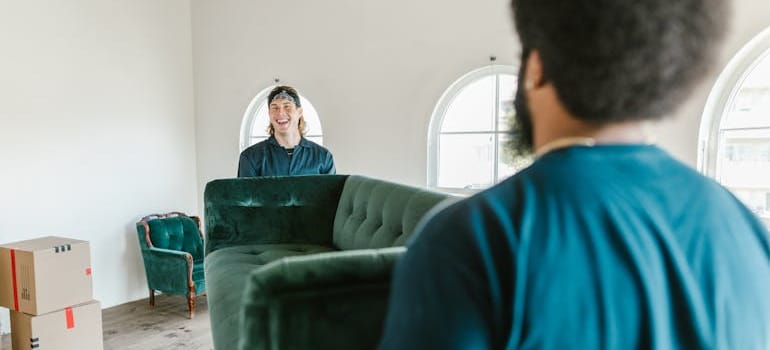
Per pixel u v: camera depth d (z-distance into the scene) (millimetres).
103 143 4156
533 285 385
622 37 403
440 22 3549
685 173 474
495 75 3516
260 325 743
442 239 421
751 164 2785
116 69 4242
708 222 447
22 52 3607
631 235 404
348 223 1901
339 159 4086
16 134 3592
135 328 3725
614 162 437
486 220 415
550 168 438
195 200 4992
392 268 775
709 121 2811
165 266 4070
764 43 2629
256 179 2188
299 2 4230
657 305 397
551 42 437
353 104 3992
